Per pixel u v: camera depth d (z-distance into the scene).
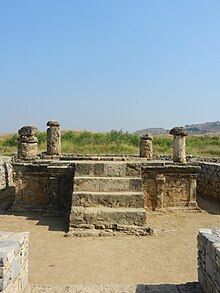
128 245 7.91
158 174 11.31
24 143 12.09
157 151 28.41
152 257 7.12
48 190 11.55
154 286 5.35
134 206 9.44
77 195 9.48
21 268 4.92
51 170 10.87
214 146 31.44
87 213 9.00
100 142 33.44
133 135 36.56
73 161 11.51
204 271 5.02
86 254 7.23
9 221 10.03
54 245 7.82
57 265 6.57
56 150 13.38
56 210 10.84
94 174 10.41
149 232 8.82
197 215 11.21
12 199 13.58
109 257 7.07
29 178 11.63
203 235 5.06
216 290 4.39
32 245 7.79
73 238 8.40
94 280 5.88
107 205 9.45
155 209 11.23
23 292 5.04
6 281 4.09
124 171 10.45
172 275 6.17
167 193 11.55
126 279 5.95
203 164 15.41
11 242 4.62
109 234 8.69
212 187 14.33
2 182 16.25
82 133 36.72
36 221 10.05
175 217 10.90
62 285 5.43
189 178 11.66
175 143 12.14
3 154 23.38
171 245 7.97
